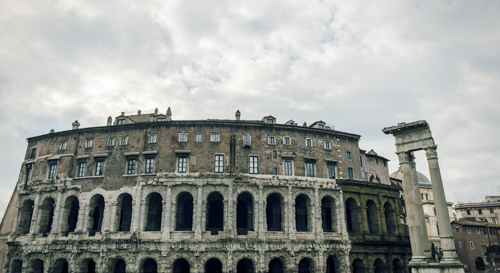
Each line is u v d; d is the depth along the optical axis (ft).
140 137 202.08
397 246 213.87
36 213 205.67
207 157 195.11
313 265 188.55
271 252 182.29
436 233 311.47
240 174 190.80
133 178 193.26
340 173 213.05
